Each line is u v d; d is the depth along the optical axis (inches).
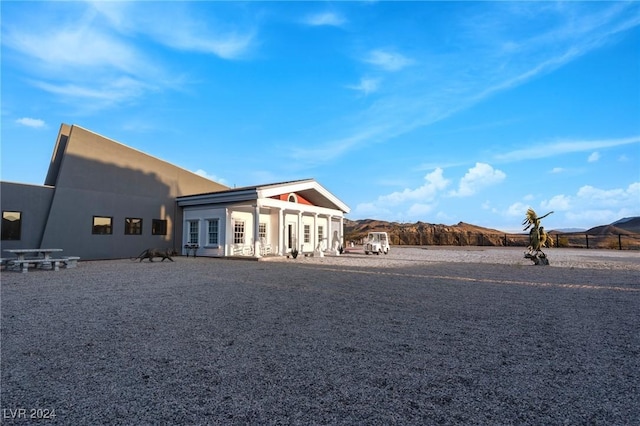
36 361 141.6
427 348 157.9
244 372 130.3
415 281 382.0
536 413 101.0
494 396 111.7
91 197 694.5
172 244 837.2
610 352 153.6
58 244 644.7
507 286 346.6
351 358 144.9
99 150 712.4
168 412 101.2
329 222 1058.7
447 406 105.2
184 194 875.4
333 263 635.5
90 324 197.6
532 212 616.7
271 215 882.8
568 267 553.0
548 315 223.3
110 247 719.7
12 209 603.2
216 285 347.6
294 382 121.7
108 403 106.7
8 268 527.5
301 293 301.0
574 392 114.7
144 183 788.0
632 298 283.7
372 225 2153.1
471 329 189.8
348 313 225.6
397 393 113.7
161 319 208.8
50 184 718.5
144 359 143.7
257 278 404.5
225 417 98.4
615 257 809.5
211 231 800.3
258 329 187.3
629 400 109.0
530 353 152.1
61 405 105.6
